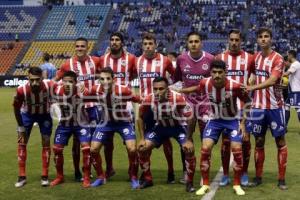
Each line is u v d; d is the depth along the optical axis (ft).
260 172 23.61
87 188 22.95
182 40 138.62
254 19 144.87
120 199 20.84
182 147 22.63
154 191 22.29
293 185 23.27
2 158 30.73
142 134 23.24
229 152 23.49
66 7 157.58
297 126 48.29
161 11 153.17
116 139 39.50
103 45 141.79
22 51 142.72
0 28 152.05
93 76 25.85
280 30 139.85
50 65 45.55
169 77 25.48
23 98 23.24
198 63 24.20
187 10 151.84
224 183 23.36
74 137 24.61
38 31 150.00
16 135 41.98
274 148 34.35
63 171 26.66
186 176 22.94
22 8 158.40
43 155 23.77
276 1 150.41
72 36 146.82
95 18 152.35
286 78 38.93
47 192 22.16
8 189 22.74
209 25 144.46
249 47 129.18
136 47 139.03
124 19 151.64
